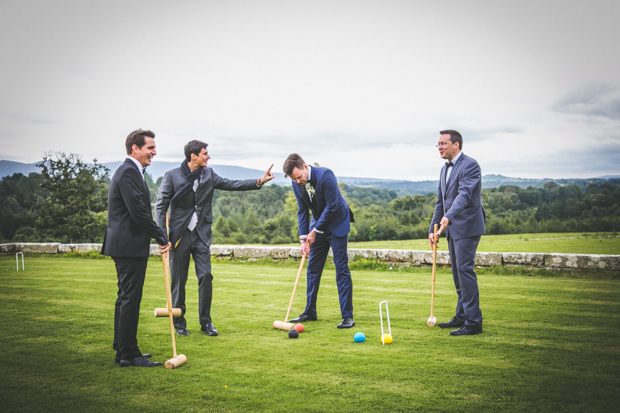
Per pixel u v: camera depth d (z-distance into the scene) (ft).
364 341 11.60
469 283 12.23
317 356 10.44
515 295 17.16
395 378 9.03
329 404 7.88
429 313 14.76
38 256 32.24
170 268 12.63
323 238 13.82
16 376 9.27
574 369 9.44
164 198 12.67
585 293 17.47
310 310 14.10
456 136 13.10
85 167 120.26
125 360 9.88
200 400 8.08
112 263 28.07
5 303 16.26
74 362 10.11
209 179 12.70
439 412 7.54
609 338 11.63
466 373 9.26
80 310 15.16
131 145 10.19
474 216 12.41
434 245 13.51
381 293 18.10
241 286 19.93
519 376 9.07
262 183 13.28
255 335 12.30
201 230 12.60
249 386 8.69
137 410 7.70
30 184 140.56
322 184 13.12
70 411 7.66
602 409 7.60
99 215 120.98
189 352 10.80
